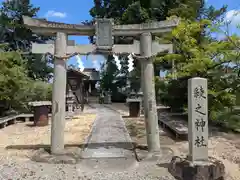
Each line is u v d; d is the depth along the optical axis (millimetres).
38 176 5609
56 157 6668
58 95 6965
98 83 37500
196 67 9969
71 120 15109
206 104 5648
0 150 7785
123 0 20562
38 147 8148
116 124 13445
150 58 7188
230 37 9266
